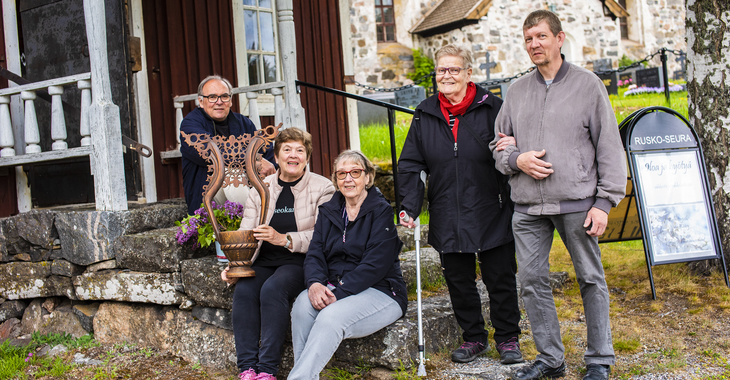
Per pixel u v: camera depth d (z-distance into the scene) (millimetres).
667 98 10375
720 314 3467
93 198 4672
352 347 3100
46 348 3891
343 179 2994
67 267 4004
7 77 4301
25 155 4109
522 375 2768
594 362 2744
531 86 2809
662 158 3916
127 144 4172
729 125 4102
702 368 2826
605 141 2637
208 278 3420
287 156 3197
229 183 3199
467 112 3051
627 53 21312
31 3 4875
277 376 3193
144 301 3732
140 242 3709
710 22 4121
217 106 3809
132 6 4613
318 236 3098
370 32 18312
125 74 4586
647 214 3844
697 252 3865
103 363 3539
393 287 3041
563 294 4148
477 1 17625
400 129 9266
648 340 3207
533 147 2752
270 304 2973
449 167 3027
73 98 4699
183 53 4988
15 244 4242
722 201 4137
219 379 3240
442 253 3078
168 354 3619
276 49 6039
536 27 2678
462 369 3006
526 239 2855
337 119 6648
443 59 2982
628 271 4414
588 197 2684
